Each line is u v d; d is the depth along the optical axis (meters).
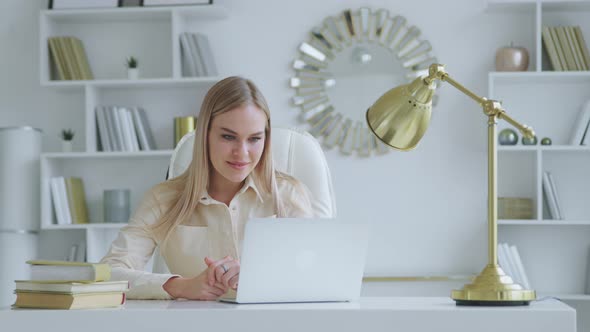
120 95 4.29
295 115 4.20
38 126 4.33
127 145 4.12
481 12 4.13
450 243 4.10
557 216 3.93
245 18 4.23
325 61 4.18
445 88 4.12
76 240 4.25
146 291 1.86
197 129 2.13
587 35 4.11
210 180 2.22
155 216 2.22
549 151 4.08
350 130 4.16
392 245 4.12
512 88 4.13
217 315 1.36
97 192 4.28
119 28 4.32
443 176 4.11
